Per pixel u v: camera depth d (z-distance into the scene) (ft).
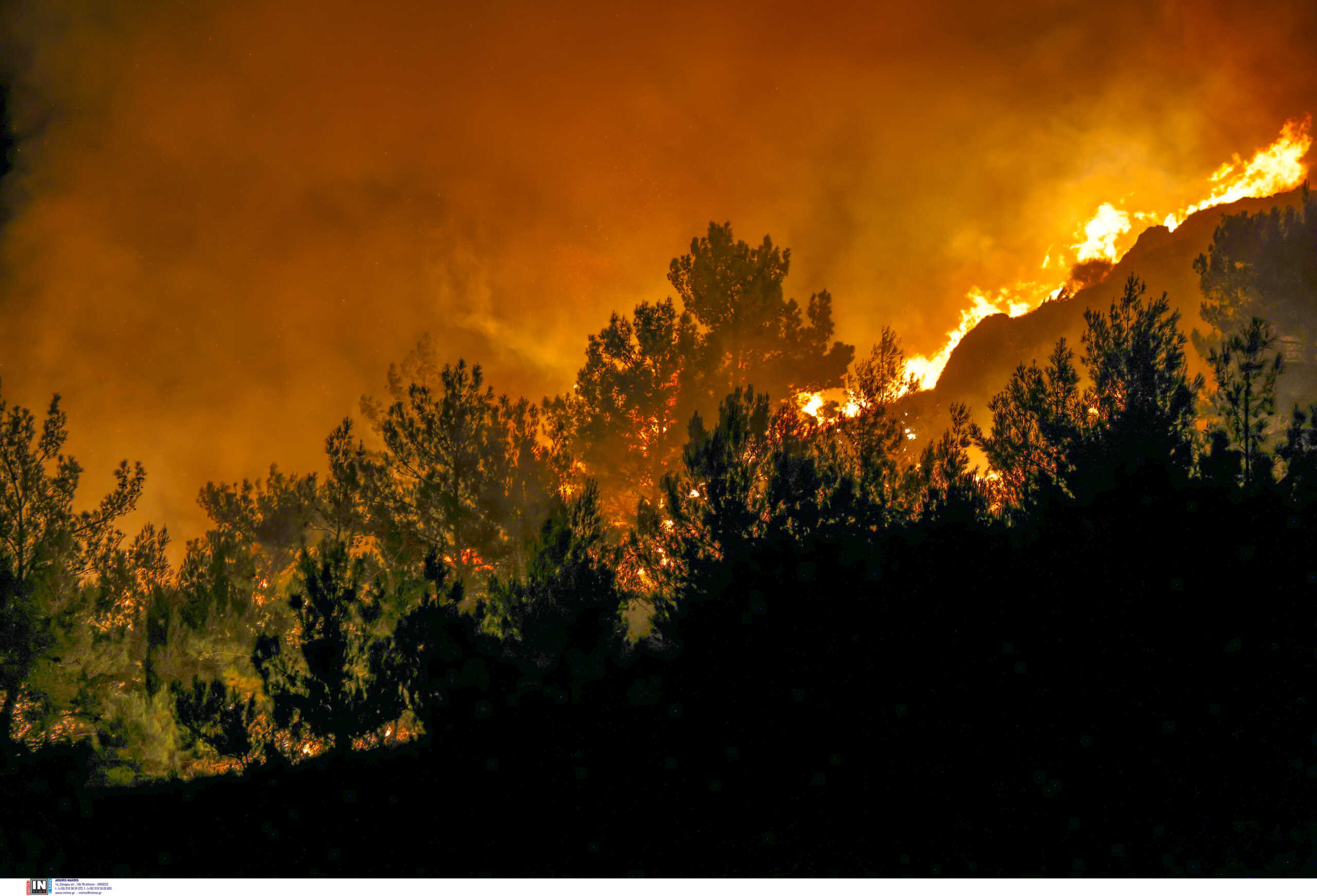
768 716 25.91
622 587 29.71
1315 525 24.64
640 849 21.93
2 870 22.82
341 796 25.58
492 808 24.29
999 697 25.76
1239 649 24.39
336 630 28.07
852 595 26.53
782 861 20.97
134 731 29.89
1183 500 25.53
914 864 20.47
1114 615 25.52
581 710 26.66
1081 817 21.53
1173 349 28.19
